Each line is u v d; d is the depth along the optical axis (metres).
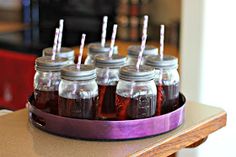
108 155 1.17
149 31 3.28
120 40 3.25
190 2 2.22
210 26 2.20
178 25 3.07
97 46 1.46
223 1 2.18
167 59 1.35
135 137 1.25
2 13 3.93
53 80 1.33
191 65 2.27
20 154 1.17
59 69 1.32
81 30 3.31
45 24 3.46
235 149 2.32
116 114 1.30
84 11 3.29
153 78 1.28
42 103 1.33
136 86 1.26
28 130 1.30
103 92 1.34
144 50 1.40
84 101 1.26
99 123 1.23
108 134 1.23
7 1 3.90
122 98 1.27
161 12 3.30
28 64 3.04
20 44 3.13
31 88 3.04
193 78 2.28
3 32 3.52
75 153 1.18
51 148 1.20
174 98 1.36
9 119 1.38
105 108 1.34
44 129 1.29
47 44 3.12
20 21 3.83
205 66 2.24
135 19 3.19
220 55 2.22
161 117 1.27
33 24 3.53
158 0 3.29
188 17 2.24
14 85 3.13
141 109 1.27
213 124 1.40
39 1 3.45
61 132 1.26
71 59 1.41
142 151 1.20
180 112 1.32
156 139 1.26
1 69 3.18
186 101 1.47
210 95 2.27
